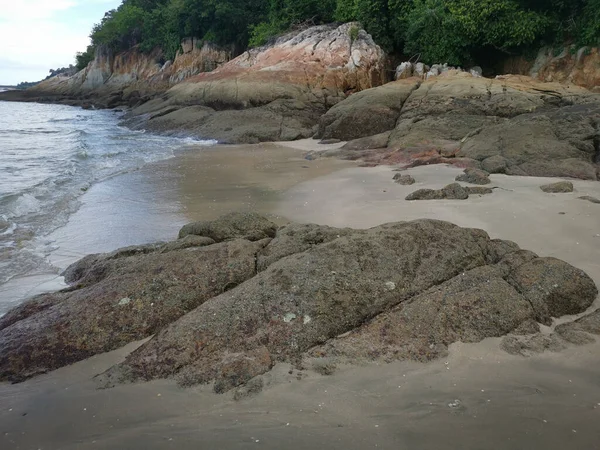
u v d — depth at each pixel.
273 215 8.88
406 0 27.17
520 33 22.92
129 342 4.80
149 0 54.03
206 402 3.86
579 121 13.04
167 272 5.46
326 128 19.59
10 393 4.11
